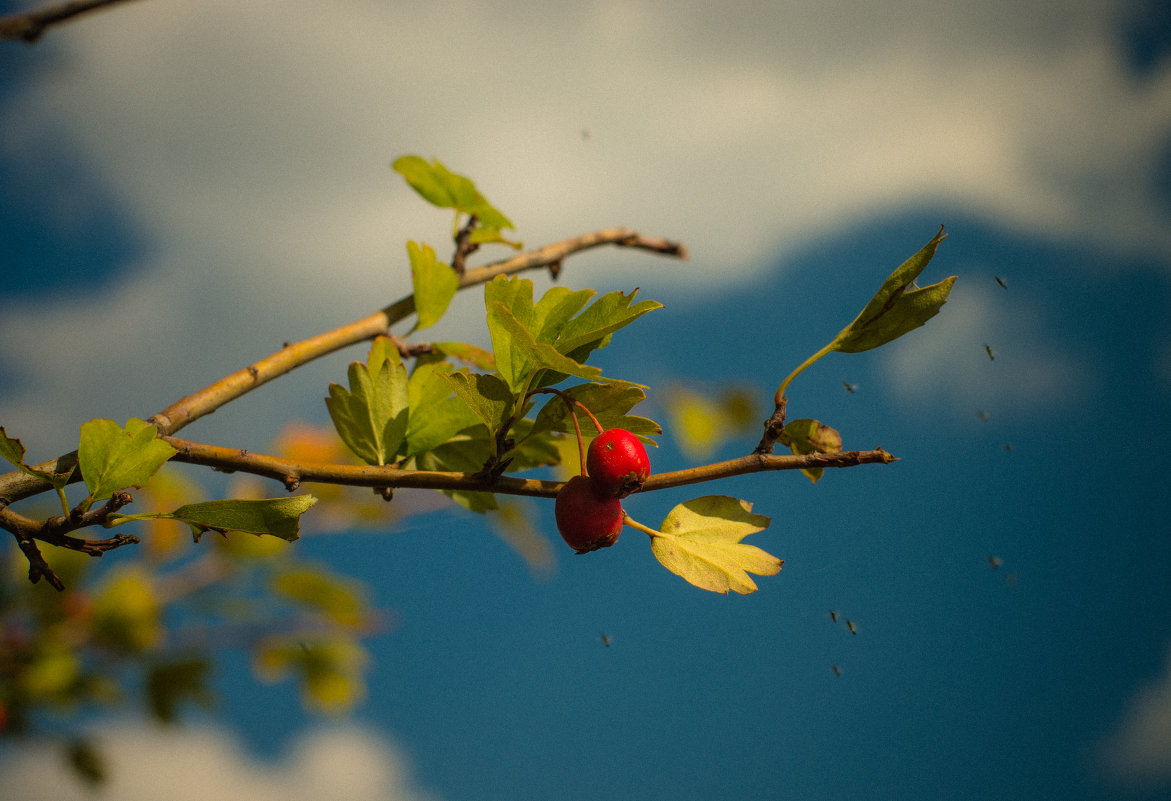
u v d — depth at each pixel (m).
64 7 0.55
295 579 0.83
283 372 0.58
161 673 0.79
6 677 0.76
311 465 0.55
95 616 0.78
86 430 0.54
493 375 0.56
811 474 0.57
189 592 0.81
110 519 0.55
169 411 0.56
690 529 0.56
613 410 0.56
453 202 0.65
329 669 0.83
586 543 0.56
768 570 0.56
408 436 0.59
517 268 0.64
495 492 0.56
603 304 0.56
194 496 0.80
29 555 0.54
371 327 0.61
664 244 0.67
